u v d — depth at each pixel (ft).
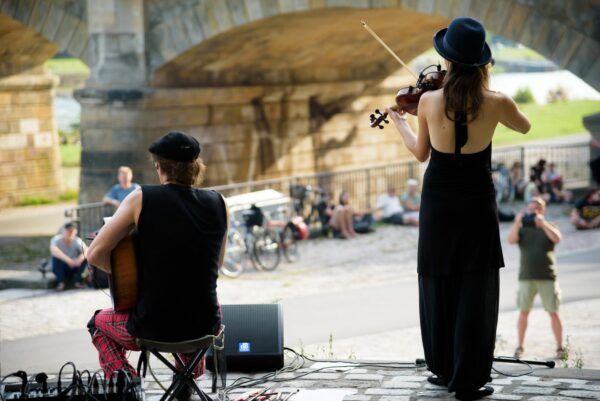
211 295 25.63
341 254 96.99
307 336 60.49
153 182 110.83
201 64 114.32
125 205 25.20
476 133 26.63
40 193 145.59
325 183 129.70
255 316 32.83
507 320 66.59
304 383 30.89
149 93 109.91
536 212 55.16
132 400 24.25
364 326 63.31
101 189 111.75
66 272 81.15
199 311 25.30
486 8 85.30
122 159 110.63
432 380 29.96
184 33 108.27
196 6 106.52
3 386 25.63
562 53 81.56
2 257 98.48
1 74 137.90
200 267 25.26
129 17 110.01
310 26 106.83
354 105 139.33
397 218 114.32
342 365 33.04
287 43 114.11
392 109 29.60
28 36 130.11
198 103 116.16
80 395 24.31
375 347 56.75
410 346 56.90
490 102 26.43
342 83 134.00
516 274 83.10
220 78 119.65
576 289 75.00
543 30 82.28
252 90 122.72
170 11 108.88
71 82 273.54
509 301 72.95
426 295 27.96
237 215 88.94
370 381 30.71
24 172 143.64
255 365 32.55
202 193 25.91
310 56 123.24
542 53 82.69
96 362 52.39
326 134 135.74
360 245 102.06
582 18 80.33
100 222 98.68
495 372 31.35
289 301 73.26
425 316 28.37
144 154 110.73
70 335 61.72
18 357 54.85
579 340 59.16
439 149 27.02
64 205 142.92
